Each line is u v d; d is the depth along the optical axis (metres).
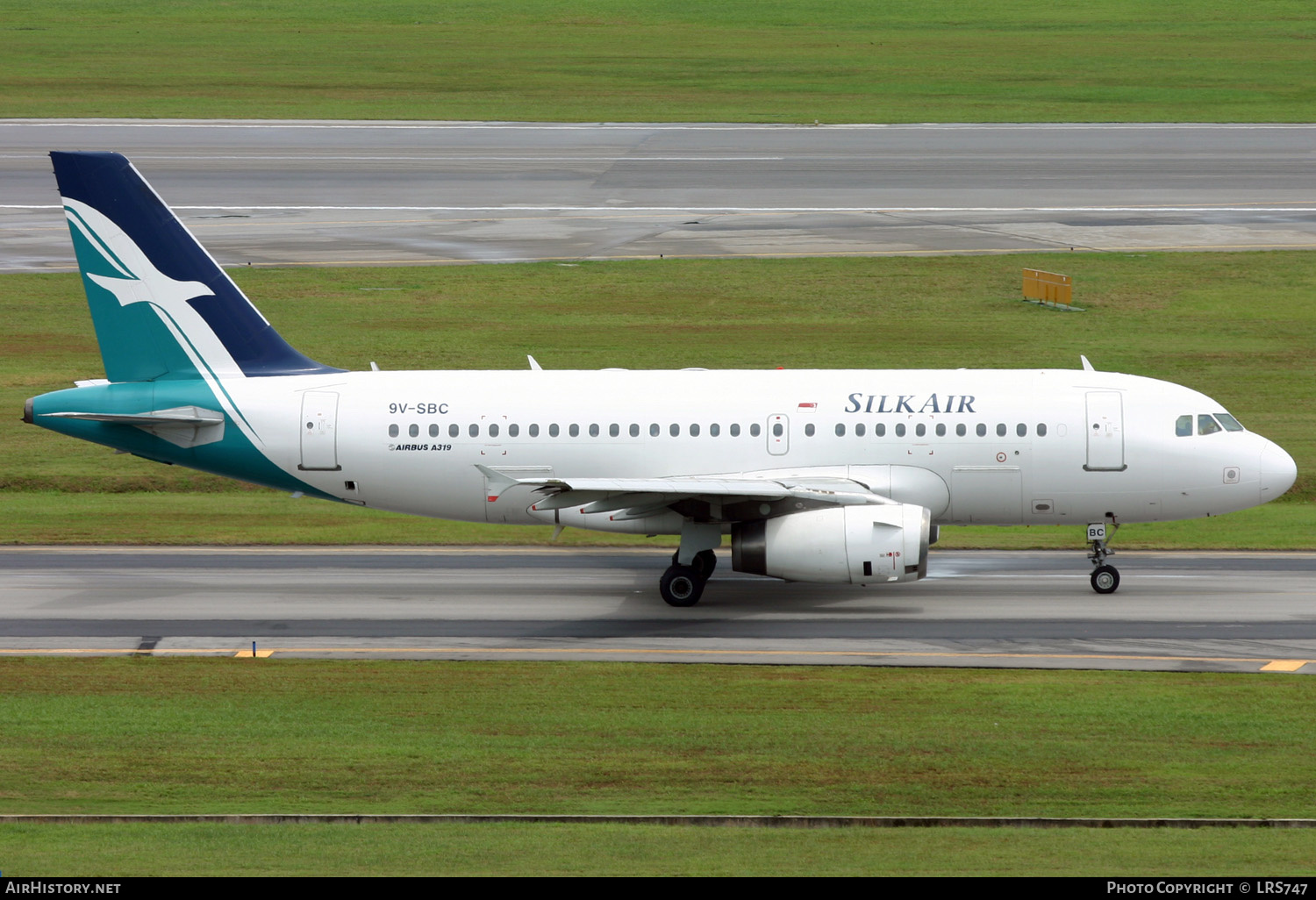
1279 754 97.81
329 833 82.62
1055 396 143.38
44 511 183.38
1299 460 196.00
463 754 98.69
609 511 138.12
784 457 143.38
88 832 82.81
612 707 109.06
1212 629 130.88
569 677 117.12
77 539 170.38
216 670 119.62
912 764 96.12
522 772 95.06
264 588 149.00
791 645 126.75
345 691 113.50
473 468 145.25
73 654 124.56
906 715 106.75
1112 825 84.50
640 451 144.25
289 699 111.38
